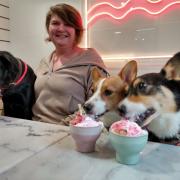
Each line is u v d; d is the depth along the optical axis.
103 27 2.06
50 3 2.27
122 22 1.98
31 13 2.39
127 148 0.59
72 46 1.52
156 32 1.86
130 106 0.81
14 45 2.53
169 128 0.80
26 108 1.42
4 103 1.46
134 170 0.58
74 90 1.35
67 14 1.46
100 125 0.70
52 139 0.79
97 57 1.49
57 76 1.38
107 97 0.95
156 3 1.83
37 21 2.37
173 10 1.78
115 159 0.64
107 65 2.06
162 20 1.83
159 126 0.81
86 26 2.12
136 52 1.95
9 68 1.40
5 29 2.49
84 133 0.66
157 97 0.79
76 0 2.13
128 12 1.95
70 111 1.32
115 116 0.89
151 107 0.80
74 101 1.35
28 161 0.63
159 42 1.86
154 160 0.64
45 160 0.63
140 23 1.91
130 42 1.97
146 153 0.69
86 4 2.10
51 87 1.37
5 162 0.62
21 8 2.43
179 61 0.80
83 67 1.41
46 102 1.37
